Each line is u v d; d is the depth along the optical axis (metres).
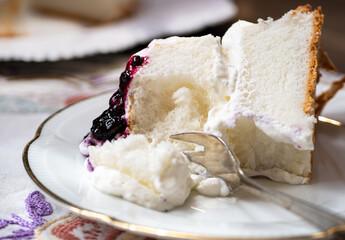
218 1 0.75
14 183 0.45
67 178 0.43
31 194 0.44
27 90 0.59
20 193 0.44
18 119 0.54
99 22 0.72
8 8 0.71
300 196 0.42
